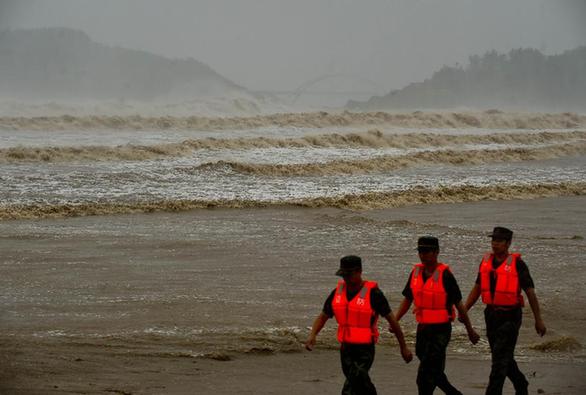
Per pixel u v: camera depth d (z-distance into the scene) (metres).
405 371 20.16
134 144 83.88
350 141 95.69
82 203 49.12
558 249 39.47
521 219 50.84
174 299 27.23
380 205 54.53
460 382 18.97
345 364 14.65
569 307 28.06
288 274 31.97
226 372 19.38
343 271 14.76
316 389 17.95
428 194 59.62
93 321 24.08
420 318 15.92
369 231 43.03
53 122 103.81
